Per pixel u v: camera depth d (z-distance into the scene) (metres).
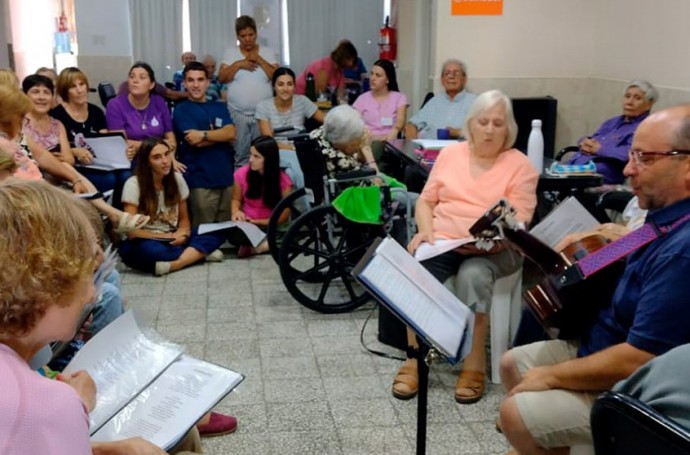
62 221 0.99
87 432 0.97
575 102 5.61
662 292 1.61
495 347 2.91
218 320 3.56
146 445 1.37
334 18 8.55
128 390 1.56
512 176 2.90
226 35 8.47
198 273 4.30
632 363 1.66
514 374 2.12
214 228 4.48
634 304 1.74
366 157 3.89
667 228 1.70
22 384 0.92
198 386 1.59
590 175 3.41
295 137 3.81
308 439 2.50
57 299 0.99
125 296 3.89
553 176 3.38
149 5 8.24
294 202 4.38
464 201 2.90
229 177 4.82
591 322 1.93
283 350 3.22
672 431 1.00
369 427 2.59
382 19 8.62
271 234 4.10
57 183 4.01
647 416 1.04
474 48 5.46
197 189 4.75
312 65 7.50
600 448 1.16
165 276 4.24
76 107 4.82
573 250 2.05
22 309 0.96
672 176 1.67
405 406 2.73
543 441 1.83
